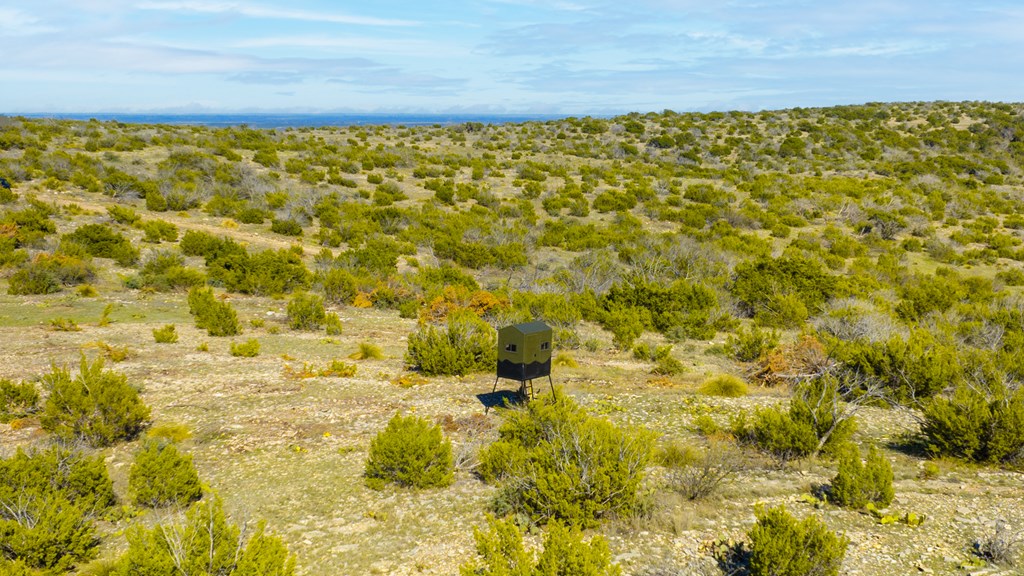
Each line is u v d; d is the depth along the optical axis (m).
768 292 25.59
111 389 10.22
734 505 8.05
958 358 14.80
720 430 11.09
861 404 12.90
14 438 10.02
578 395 13.33
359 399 12.77
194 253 28.48
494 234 35.66
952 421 9.94
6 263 23.22
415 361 15.36
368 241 32.78
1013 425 9.37
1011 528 7.38
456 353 14.74
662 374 15.56
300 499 8.40
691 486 8.32
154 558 5.36
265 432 10.85
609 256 31.94
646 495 8.13
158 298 22.28
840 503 8.08
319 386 13.48
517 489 8.27
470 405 12.57
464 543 7.19
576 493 7.66
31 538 6.50
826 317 21.20
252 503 8.23
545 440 9.05
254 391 13.01
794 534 6.09
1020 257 37.22
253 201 39.03
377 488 8.68
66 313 19.23
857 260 33.97
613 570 5.52
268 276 24.27
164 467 8.06
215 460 9.70
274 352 16.41
